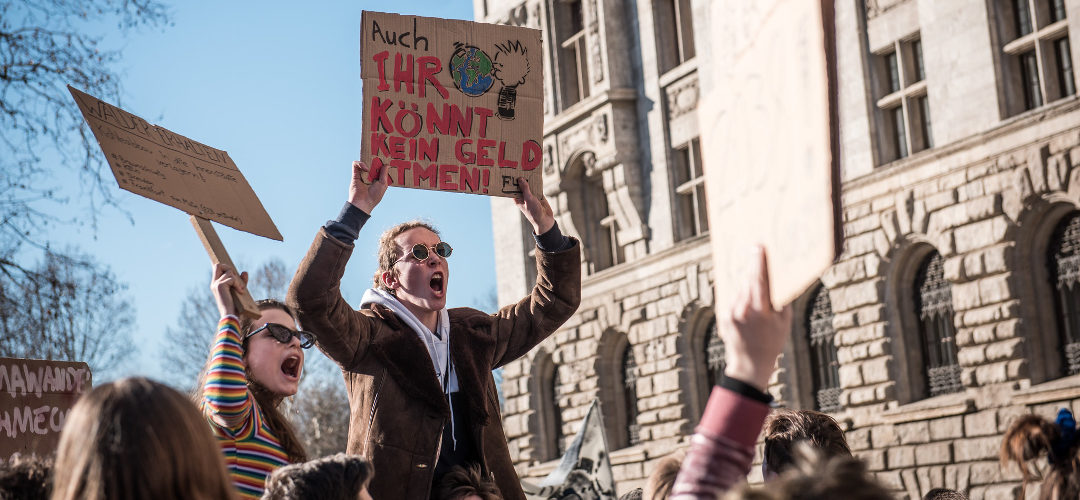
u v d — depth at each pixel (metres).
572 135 24.27
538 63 5.16
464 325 5.21
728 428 1.91
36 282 12.84
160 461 2.05
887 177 17.44
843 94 18.47
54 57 12.93
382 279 5.19
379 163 4.77
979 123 16.16
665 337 22.14
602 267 24.48
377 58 4.88
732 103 2.06
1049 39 15.74
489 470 5.04
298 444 4.30
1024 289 15.49
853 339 17.98
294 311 4.58
